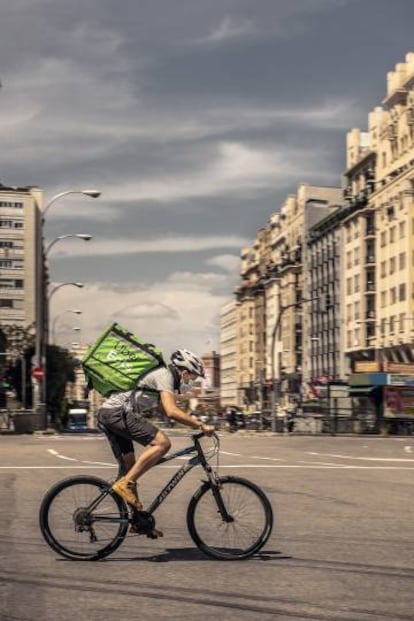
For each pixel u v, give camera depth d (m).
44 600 6.50
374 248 105.38
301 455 25.03
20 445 30.36
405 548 8.84
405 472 18.67
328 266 124.31
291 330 142.88
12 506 12.19
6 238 143.00
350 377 54.94
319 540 9.34
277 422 56.31
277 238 158.00
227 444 32.47
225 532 8.18
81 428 97.00
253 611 6.19
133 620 5.93
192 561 8.05
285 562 8.04
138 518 8.09
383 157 102.75
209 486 8.19
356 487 15.27
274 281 156.50
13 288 142.88
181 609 6.24
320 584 7.07
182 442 32.81
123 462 8.32
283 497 13.59
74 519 8.06
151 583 7.08
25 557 8.22
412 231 92.81
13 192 143.75
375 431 53.59
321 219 136.75
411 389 53.41
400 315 95.50
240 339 190.75
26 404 107.62
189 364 8.16
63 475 17.41
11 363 108.19
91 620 5.93
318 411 63.16
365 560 8.16
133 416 8.09
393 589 6.91
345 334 113.31
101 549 8.07
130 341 8.16
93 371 8.15
